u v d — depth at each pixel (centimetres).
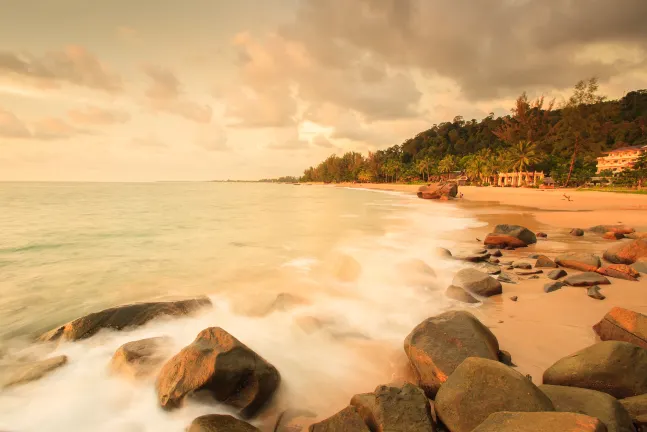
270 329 661
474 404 352
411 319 712
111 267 1148
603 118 8044
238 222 2373
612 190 5931
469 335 482
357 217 2697
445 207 3684
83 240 1636
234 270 1108
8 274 1061
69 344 581
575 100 8031
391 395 385
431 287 894
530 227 1953
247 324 681
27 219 2441
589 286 823
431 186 5591
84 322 607
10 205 3638
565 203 3675
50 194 6188
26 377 485
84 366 525
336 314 736
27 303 818
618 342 430
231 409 417
